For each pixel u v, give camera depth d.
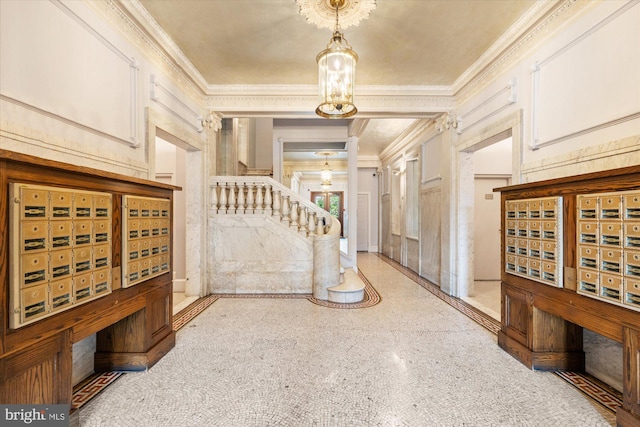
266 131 7.21
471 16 2.55
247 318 3.12
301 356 2.28
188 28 2.75
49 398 1.37
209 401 1.73
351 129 5.38
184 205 4.24
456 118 3.95
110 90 2.21
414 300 3.81
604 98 1.90
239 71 3.62
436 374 2.02
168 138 3.36
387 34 2.82
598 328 1.63
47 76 1.67
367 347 2.43
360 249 9.41
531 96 2.56
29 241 1.26
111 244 1.77
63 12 1.78
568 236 1.83
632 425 1.43
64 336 1.45
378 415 1.61
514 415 1.61
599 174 1.59
